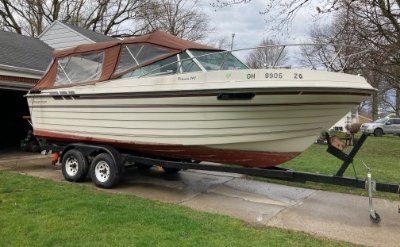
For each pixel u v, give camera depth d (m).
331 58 5.99
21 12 26.50
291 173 5.71
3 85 10.25
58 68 7.90
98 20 28.45
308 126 5.65
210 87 5.56
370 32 13.53
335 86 5.12
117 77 6.75
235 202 6.16
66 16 27.44
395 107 32.59
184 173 8.49
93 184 7.25
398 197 6.51
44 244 4.09
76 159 7.30
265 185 7.39
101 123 7.02
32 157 10.73
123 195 6.36
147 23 29.52
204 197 6.46
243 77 5.39
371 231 4.87
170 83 6.03
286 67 5.38
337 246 4.31
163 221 4.91
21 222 4.74
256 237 4.48
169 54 6.34
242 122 5.64
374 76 15.40
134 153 7.18
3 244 4.07
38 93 8.06
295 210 5.75
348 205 6.06
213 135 5.88
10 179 7.34
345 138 13.58
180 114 6.01
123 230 4.55
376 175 9.00
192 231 4.58
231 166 6.45
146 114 6.38
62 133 7.70
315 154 13.09
